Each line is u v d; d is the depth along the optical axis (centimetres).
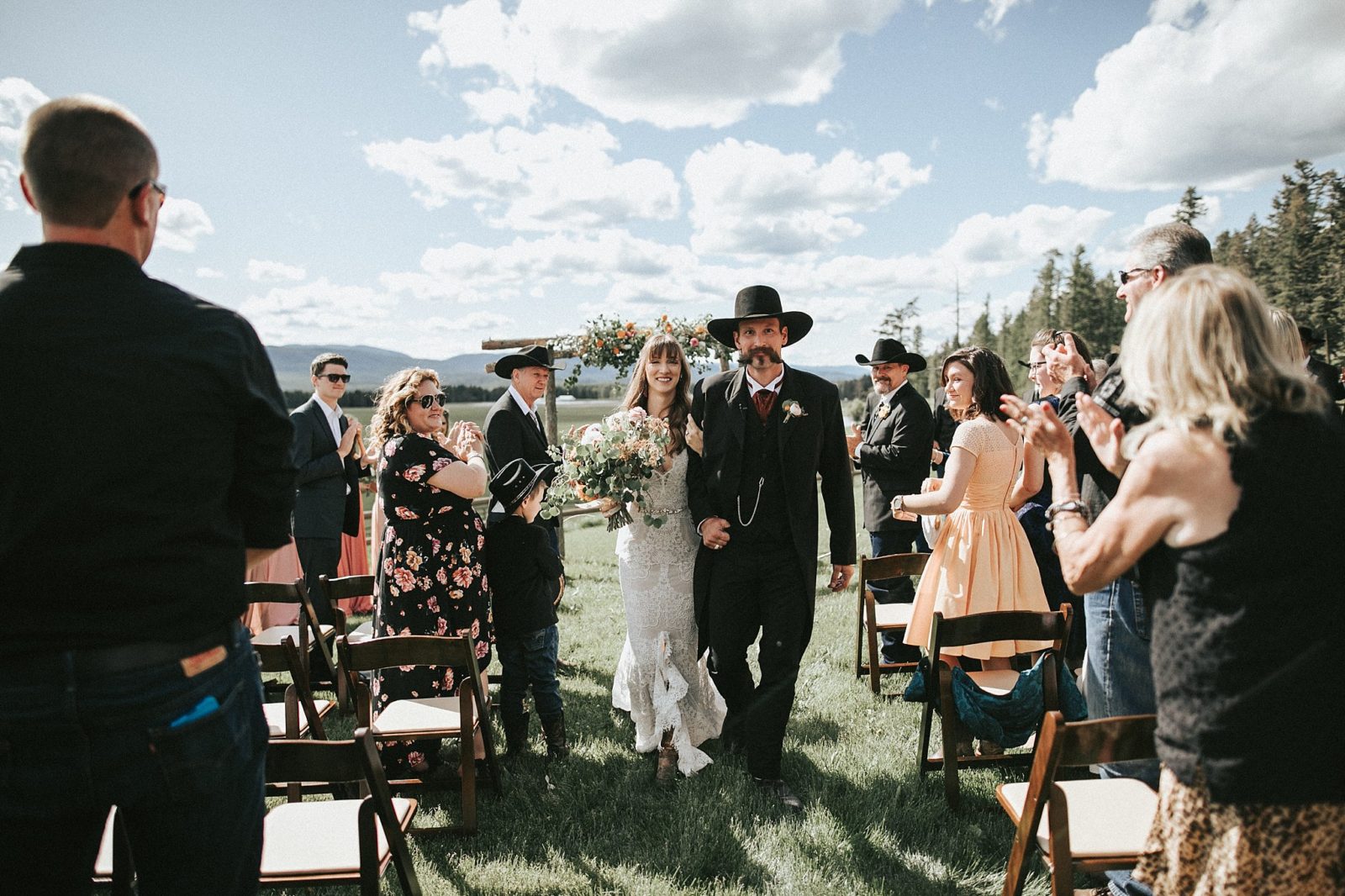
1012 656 376
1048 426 201
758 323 354
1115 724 202
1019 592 375
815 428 354
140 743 144
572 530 1455
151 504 143
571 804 343
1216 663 149
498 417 411
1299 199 5359
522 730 393
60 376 136
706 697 399
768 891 276
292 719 336
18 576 135
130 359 142
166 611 145
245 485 165
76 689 138
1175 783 167
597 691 486
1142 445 166
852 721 424
